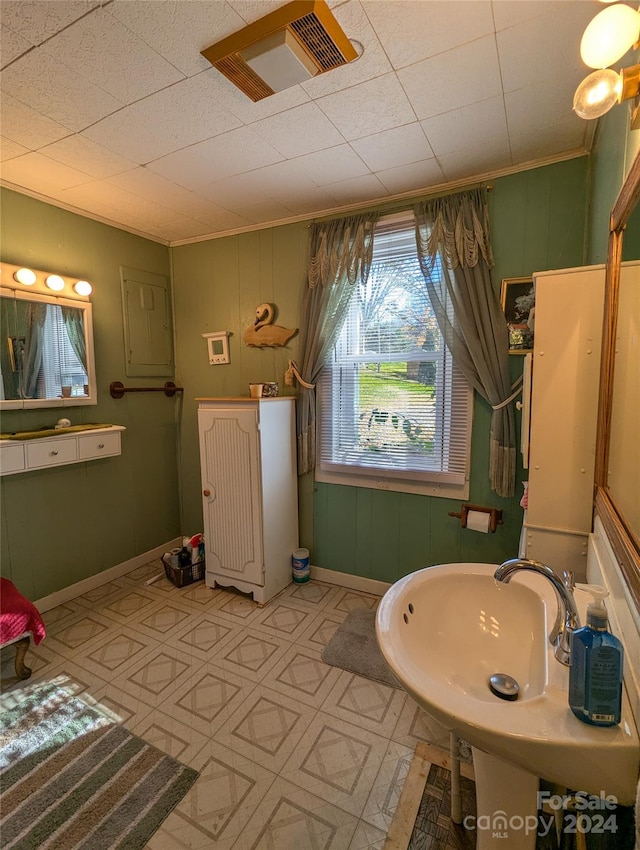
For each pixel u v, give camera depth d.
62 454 2.33
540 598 1.14
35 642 1.89
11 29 1.18
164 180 2.15
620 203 1.12
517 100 1.52
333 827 1.26
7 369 2.21
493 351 2.07
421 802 1.33
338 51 1.27
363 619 2.36
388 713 1.69
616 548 0.97
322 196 2.34
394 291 2.42
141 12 1.13
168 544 3.29
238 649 2.09
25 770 1.44
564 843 1.03
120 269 2.81
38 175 2.10
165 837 1.23
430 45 1.26
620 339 1.17
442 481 2.35
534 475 1.49
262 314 2.76
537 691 0.91
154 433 3.13
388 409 2.49
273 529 2.57
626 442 1.06
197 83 1.42
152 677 1.89
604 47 0.83
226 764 1.46
